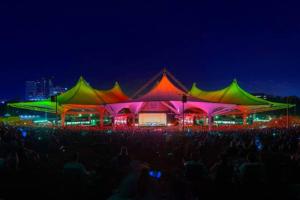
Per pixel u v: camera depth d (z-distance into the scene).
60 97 72.25
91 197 11.32
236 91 75.69
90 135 36.28
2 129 31.83
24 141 22.59
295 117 109.38
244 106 76.38
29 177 12.38
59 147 24.94
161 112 78.00
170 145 24.92
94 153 19.06
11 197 10.88
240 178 10.68
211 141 24.72
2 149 15.80
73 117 125.69
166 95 65.12
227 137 28.16
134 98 68.94
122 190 8.92
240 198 9.95
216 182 10.28
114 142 28.05
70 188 10.90
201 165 11.57
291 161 12.62
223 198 10.00
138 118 78.38
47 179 12.01
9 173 12.67
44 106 76.31
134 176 9.02
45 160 16.88
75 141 31.02
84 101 70.44
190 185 9.32
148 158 21.20
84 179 11.09
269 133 39.12
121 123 88.88
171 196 9.45
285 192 10.23
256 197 9.94
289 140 23.20
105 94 80.88
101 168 12.55
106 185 11.71
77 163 11.20
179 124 78.88
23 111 180.38
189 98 65.19
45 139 27.02
